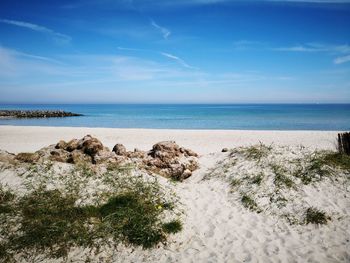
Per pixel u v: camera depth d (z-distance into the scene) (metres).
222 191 8.79
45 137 23.73
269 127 36.31
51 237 5.96
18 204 6.97
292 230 6.65
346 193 8.16
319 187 8.41
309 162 9.73
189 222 7.01
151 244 5.98
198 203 8.07
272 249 5.93
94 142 10.28
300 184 8.55
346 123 41.16
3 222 6.27
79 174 8.63
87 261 5.50
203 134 25.55
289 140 21.62
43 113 61.22
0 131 27.42
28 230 6.08
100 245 5.93
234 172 9.77
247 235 6.48
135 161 10.33
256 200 7.96
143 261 5.57
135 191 7.89
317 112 76.25
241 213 7.48
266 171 9.34
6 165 9.05
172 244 6.11
